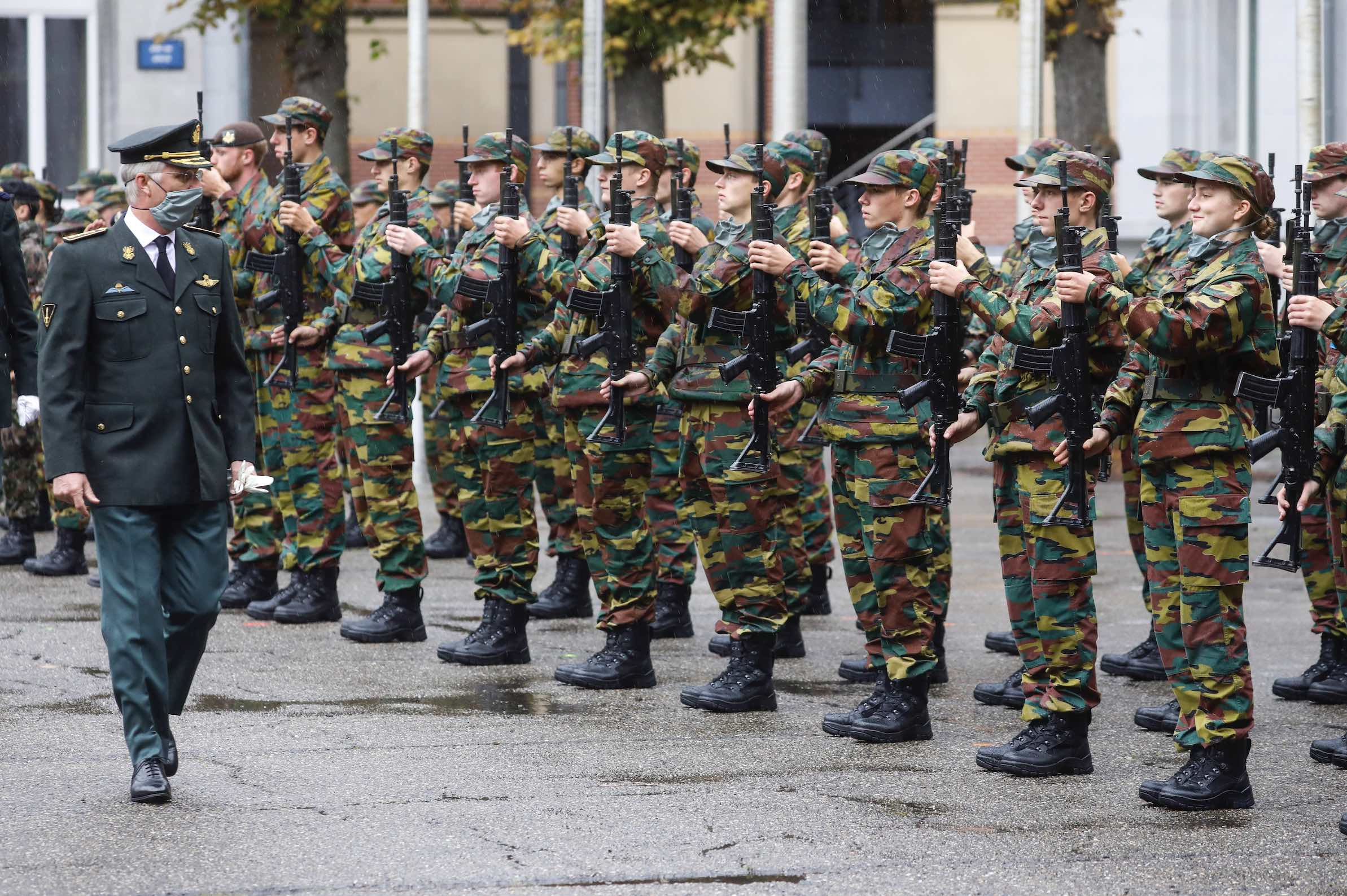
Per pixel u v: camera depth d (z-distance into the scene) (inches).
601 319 899.4
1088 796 711.7
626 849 631.2
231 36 2223.2
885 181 784.3
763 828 658.8
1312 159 886.4
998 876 603.2
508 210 944.9
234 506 1194.6
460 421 981.2
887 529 791.1
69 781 721.6
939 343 761.0
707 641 1063.6
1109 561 1395.2
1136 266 916.0
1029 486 745.6
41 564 1293.1
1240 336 677.3
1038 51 1716.3
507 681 934.4
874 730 801.6
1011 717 863.1
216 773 736.3
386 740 796.6
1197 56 1953.7
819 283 792.3
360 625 1041.5
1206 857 627.8
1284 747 800.9
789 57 1710.1
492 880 595.2
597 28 1779.0
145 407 690.2
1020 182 1047.6
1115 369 751.7
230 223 1123.3
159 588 701.3
